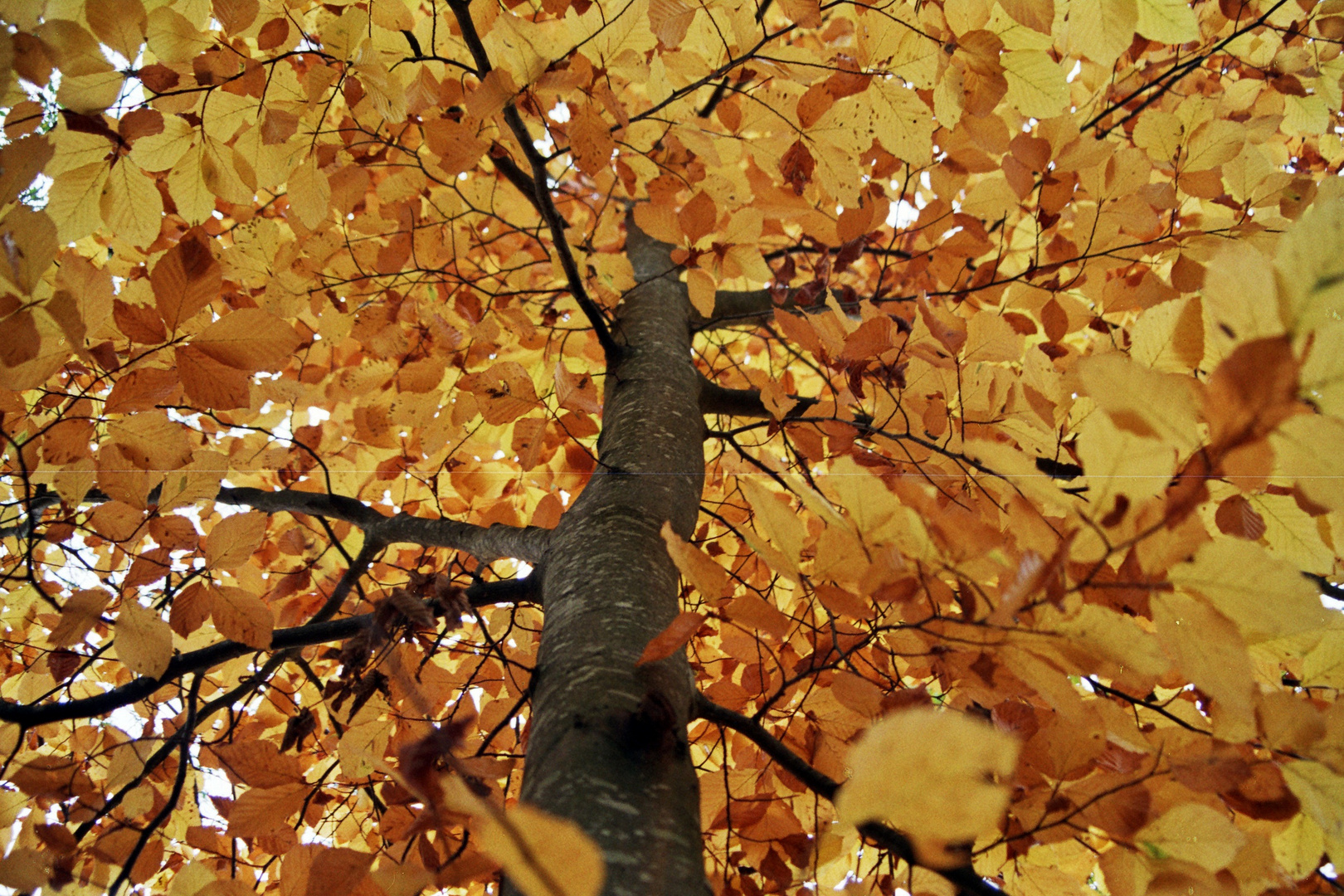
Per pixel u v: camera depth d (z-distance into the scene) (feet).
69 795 5.11
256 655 6.15
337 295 6.37
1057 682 4.17
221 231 6.82
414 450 6.53
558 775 4.30
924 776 2.49
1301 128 6.31
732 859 5.16
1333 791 4.38
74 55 4.85
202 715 5.53
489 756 4.86
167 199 6.28
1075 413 5.04
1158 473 3.69
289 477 6.46
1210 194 5.58
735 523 6.33
